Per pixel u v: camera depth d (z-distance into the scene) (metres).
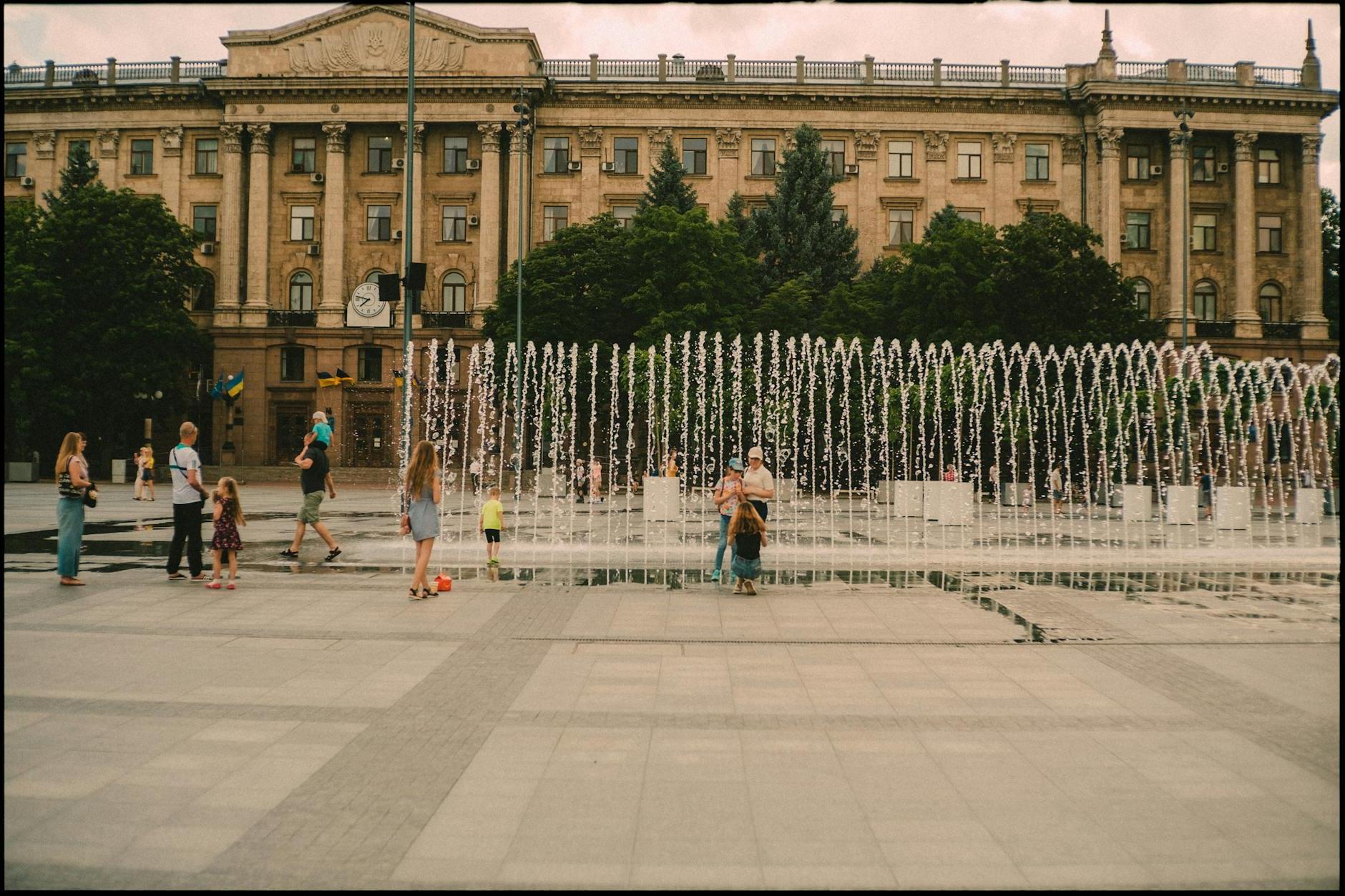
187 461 13.02
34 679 7.80
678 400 39.62
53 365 48.12
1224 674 8.33
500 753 6.12
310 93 56.00
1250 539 21.66
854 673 8.33
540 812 5.13
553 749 6.21
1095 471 39.91
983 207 57.69
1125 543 19.75
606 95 56.72
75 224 48.78
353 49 56.09
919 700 7.45
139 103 57.66
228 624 10.12
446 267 56.75
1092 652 9.20
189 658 8.58
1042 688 7.85
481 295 55.84
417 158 56.69
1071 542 20.77
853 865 4.50
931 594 12.89
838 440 40.12
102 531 20.33
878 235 57.62
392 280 23.77
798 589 13.19
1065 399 41.00
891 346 44.69
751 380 39.41
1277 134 57.09
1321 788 5.57
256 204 56.56
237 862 4.49
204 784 5.51
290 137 57.34
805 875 4.39
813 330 47.12
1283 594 13.05
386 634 9.73
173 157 57.62
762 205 57.38
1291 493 43.06
